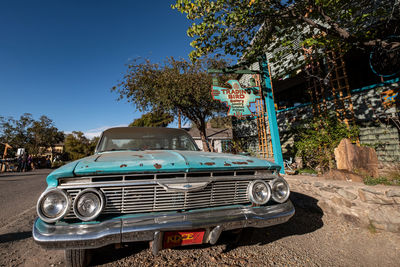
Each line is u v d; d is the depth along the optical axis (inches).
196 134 879.1
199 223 64.3
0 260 90.1
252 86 213.2
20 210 170.2
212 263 83.4
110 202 63.5
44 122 1295.5
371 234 103.0
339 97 224.5
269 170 85.4
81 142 1163.9
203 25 152.1
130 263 83.4
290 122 286.4
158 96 412.8
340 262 82.9
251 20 159.8
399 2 160.9
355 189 117.0
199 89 387.9
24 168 675.4
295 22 179.2
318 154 184.2
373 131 192.2
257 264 82.4
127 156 83.7
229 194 76.1
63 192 58.7
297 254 89.8
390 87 177.0
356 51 228.7
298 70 242.5
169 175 70.1
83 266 77.1
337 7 161.9
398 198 98.3
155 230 60.7
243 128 381.4
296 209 150.9
